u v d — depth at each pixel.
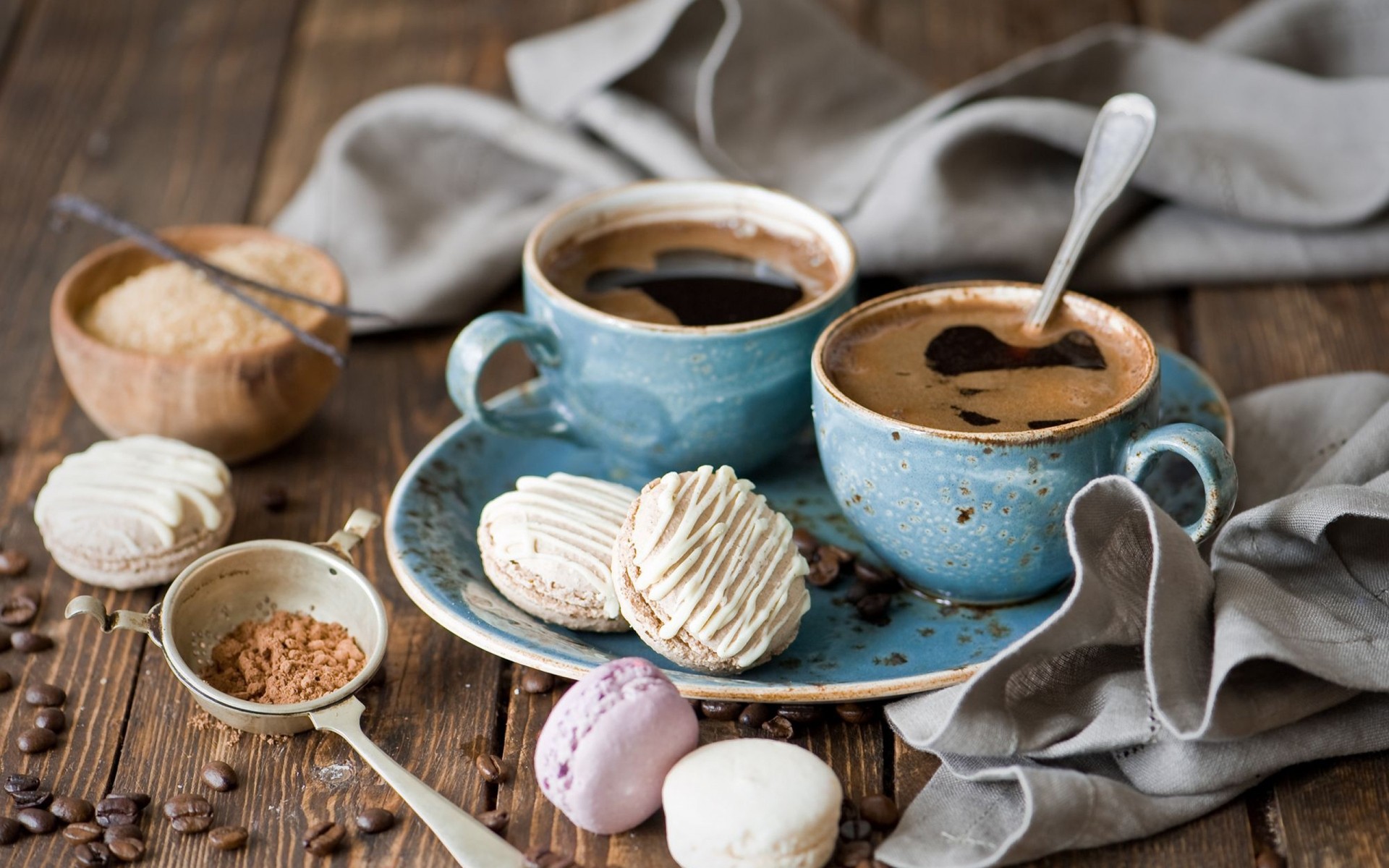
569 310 0.73
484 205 0.91
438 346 0.86
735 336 0.72
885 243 0.85
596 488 0.72
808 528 0.75
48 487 0.74
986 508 0.68
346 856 0.65
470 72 1.02
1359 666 0.65
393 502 0.73
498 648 0.68
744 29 0.88
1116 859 0.65
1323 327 0.84
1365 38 0.90
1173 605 0.65
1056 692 0.67
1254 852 0.65
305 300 0.79
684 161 0.87
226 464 0.79
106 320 0.79
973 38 1.03
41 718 0.69
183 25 1.08
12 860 0.66
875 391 0.70
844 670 0.69
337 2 1.10
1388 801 0.66
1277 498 0.74
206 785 0.67
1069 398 0.69
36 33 1.07
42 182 0.95
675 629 0.67
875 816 0.66
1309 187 0.85
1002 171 0.86
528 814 0.66
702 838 0.64
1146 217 0.87
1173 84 0.89
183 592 0.69
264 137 0.98
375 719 0.69
